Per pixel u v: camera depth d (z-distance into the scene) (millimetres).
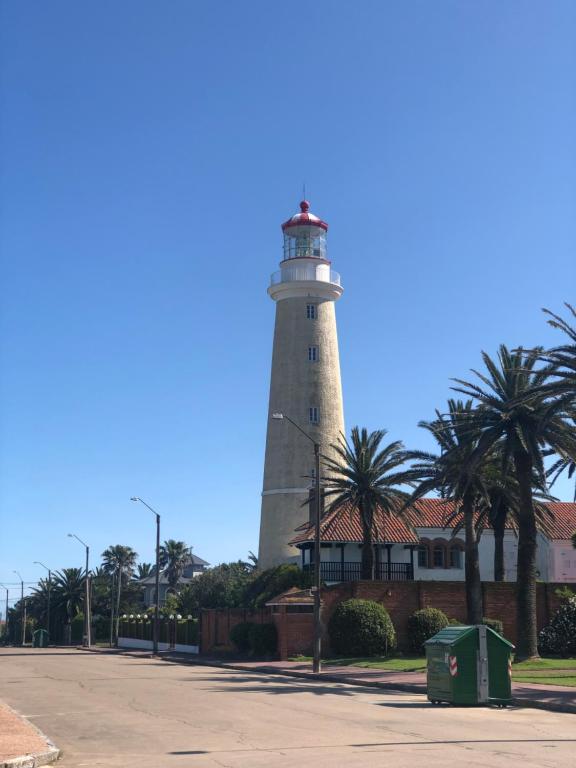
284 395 65250
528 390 36219
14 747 14594
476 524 49094
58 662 53000
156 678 35938
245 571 81375
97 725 19109
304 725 18844
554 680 30656
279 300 67125
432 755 14234
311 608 50188
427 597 48906
